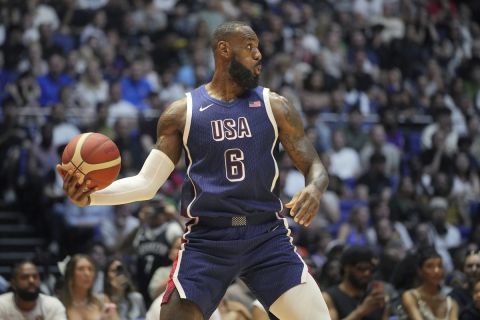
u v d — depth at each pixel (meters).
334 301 11.27
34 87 20.62
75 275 11.07
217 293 7.14
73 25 24.05
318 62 24.45
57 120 19.30
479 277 12.20
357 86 24.39
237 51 7.17
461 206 21.06
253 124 7.15
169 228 13.52
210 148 7.10
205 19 25.00
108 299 11.54
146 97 21.91
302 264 7.19
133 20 24.36
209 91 7.30
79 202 6.90
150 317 9.17
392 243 17.19
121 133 18.98
